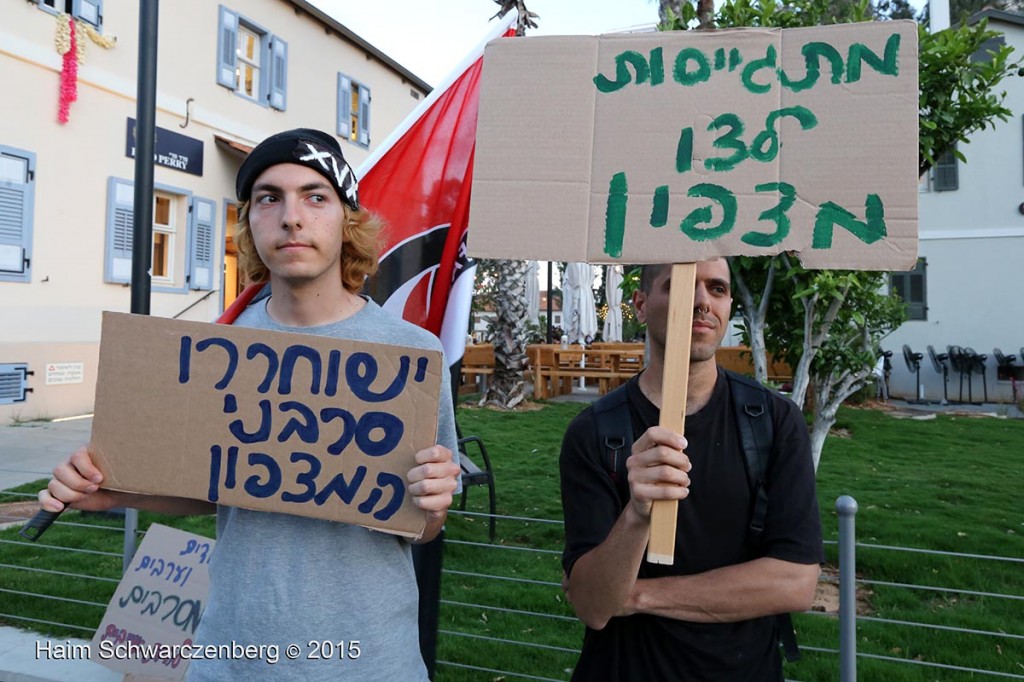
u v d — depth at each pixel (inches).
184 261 492.4
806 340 154.8
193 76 494.0
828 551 178.2
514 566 177.9
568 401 486.3
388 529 59.2
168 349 63.4
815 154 63.0
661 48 66.5
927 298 559.2
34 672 129.5
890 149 61.6
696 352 68.0
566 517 70.8
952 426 400.2
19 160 379.9
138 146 202.8
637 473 58.4
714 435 68.0
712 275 68.8
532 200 66.4
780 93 64.4
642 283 75.4
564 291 633.0
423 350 60.7
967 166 549.3
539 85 67.8
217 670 58.2
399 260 111.3
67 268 407.8
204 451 62.2
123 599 115.2
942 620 144.2
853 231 61.4
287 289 65.8
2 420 372.8
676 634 64.7
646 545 63.3
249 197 67.7
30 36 382.3
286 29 586.2
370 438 60.6
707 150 64.6
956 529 195.5
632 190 65.1
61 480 62.3
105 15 426.3
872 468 285.1
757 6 153.3
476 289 1129.4
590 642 69.9
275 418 61.8
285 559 60.0
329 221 64.4
